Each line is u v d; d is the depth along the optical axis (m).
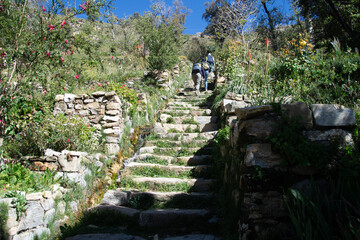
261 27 14.68
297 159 2.78
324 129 2.94
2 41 4.28
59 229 3.68
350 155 2.80
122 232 3.50
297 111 2.97
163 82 10.90
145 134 6.96
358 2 8.81
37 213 3.41
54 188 3.83
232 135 4.01
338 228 2.46
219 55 11.83
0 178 3.68
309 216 2.44
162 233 3.60
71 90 6.90
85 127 5.36
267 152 2.91
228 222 3.45
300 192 2.68
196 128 7.14
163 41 11.36
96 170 4.84
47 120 5.17
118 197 4.35
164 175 5.18
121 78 10.69
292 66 7.05
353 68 6.23
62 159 4.32
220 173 4.77
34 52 4.47
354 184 2.66
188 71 15.46
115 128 6.01
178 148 6.10
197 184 4.78
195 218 3.82
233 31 14.43
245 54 10.30
